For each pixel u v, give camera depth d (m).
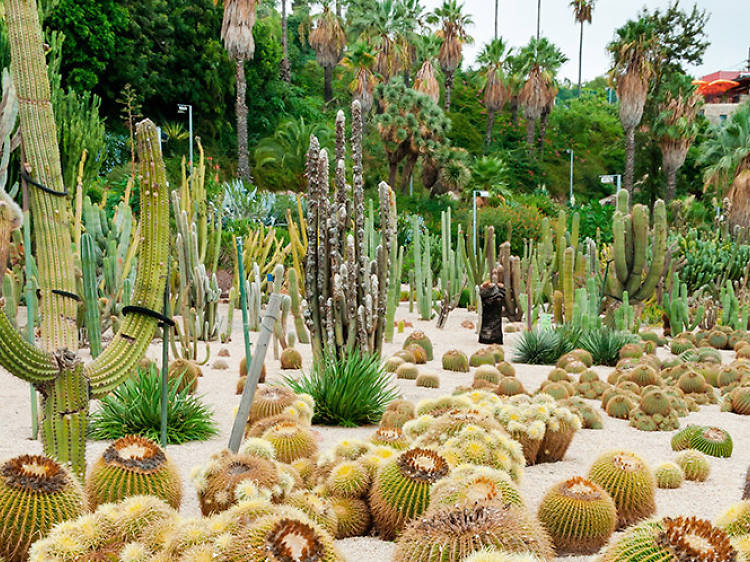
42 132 4.05
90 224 11.49
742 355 11.98
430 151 39.66
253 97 46.00
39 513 3.10
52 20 33.03
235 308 16.02
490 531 2.79
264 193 26.12
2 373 8.98
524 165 54.19
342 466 4.14
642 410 7.32
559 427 5.77
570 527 3.94
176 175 35.91
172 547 2.68
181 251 12.12
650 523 2.72
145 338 4.30
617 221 14.02
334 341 8.51
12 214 3.75
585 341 11.89
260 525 2.47
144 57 38.16
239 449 4.42
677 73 48.28
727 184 35.94
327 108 55.94
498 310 13.26
